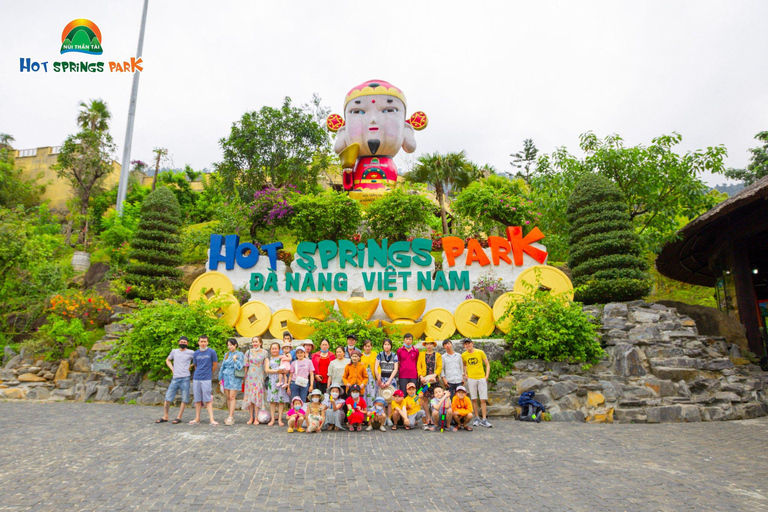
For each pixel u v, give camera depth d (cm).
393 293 1509
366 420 959
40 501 513
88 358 1377
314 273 1541
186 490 556
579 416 1093
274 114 2783
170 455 709
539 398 1127
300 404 923
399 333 1333
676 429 972
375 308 1434
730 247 1606
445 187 2852
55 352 1385
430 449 783
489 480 616
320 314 1398
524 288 1434
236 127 2764
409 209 1795
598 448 797
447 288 1498
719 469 677
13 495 530
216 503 517
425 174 2742
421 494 560
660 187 1770
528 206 1820
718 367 1185
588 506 526
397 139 2295
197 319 1329
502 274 1513
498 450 779
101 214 3572
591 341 1195
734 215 1571
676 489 586
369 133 2272
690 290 2492
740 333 1486
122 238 2261
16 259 1620
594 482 610
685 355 1196
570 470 664
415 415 967
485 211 1845
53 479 589
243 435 870
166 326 1270
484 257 1528
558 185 1919
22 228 1698
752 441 857
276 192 1903
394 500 539
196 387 978
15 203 3684
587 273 1434
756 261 1778
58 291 1681
